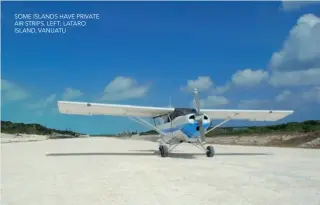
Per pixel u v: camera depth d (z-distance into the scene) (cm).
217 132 4281
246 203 499
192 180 725
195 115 1348
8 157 1435
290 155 1432
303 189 606
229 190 602
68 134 9306
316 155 1413
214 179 738
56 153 1655
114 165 1047
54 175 845
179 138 1433
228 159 1265
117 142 3384
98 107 1462
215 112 1634
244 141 3056
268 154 1509
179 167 974
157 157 1381
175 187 640
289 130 3328
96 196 570
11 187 680
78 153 1653
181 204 500
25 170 961
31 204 521
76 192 610
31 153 1680
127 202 519
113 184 690
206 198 538
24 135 6994
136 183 696
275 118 1808
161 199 536
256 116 1758
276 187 629
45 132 8719
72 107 1462
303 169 920
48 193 607
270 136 3084
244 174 817
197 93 1329
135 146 2458
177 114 1443
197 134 1339
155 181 716
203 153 1642
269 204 491
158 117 1631
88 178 783
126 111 1560
